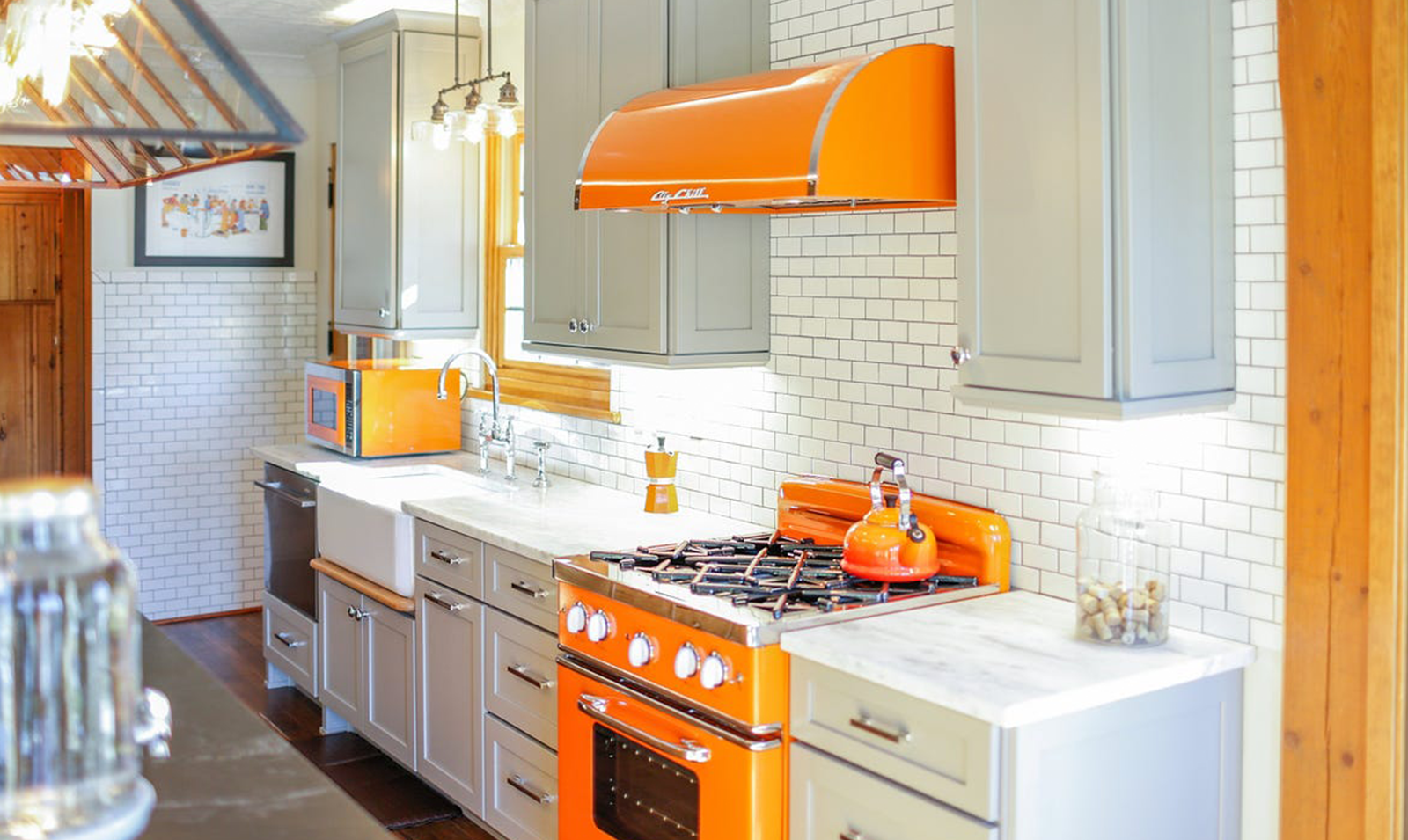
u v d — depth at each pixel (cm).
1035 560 312
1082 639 272
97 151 247
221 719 215
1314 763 257
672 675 299
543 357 507
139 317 638
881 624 285
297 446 568
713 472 410
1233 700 268
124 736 152
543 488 458
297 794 183
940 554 326
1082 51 252
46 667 146
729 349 375
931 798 248
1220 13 262
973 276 279
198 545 663
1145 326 252
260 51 641
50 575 140
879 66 289
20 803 146
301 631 518
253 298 664
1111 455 293
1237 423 270
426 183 526
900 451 344
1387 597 244
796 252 371
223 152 188
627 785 317
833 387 362
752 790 279
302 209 671
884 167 290
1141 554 267
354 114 550
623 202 325
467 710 400
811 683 273
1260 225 263
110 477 638
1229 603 273
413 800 442
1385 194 240
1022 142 266
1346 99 245
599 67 390
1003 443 317
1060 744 239
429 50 522
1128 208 248
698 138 312
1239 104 265
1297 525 257
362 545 457
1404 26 238
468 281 540
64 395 630
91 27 191
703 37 369
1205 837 267
